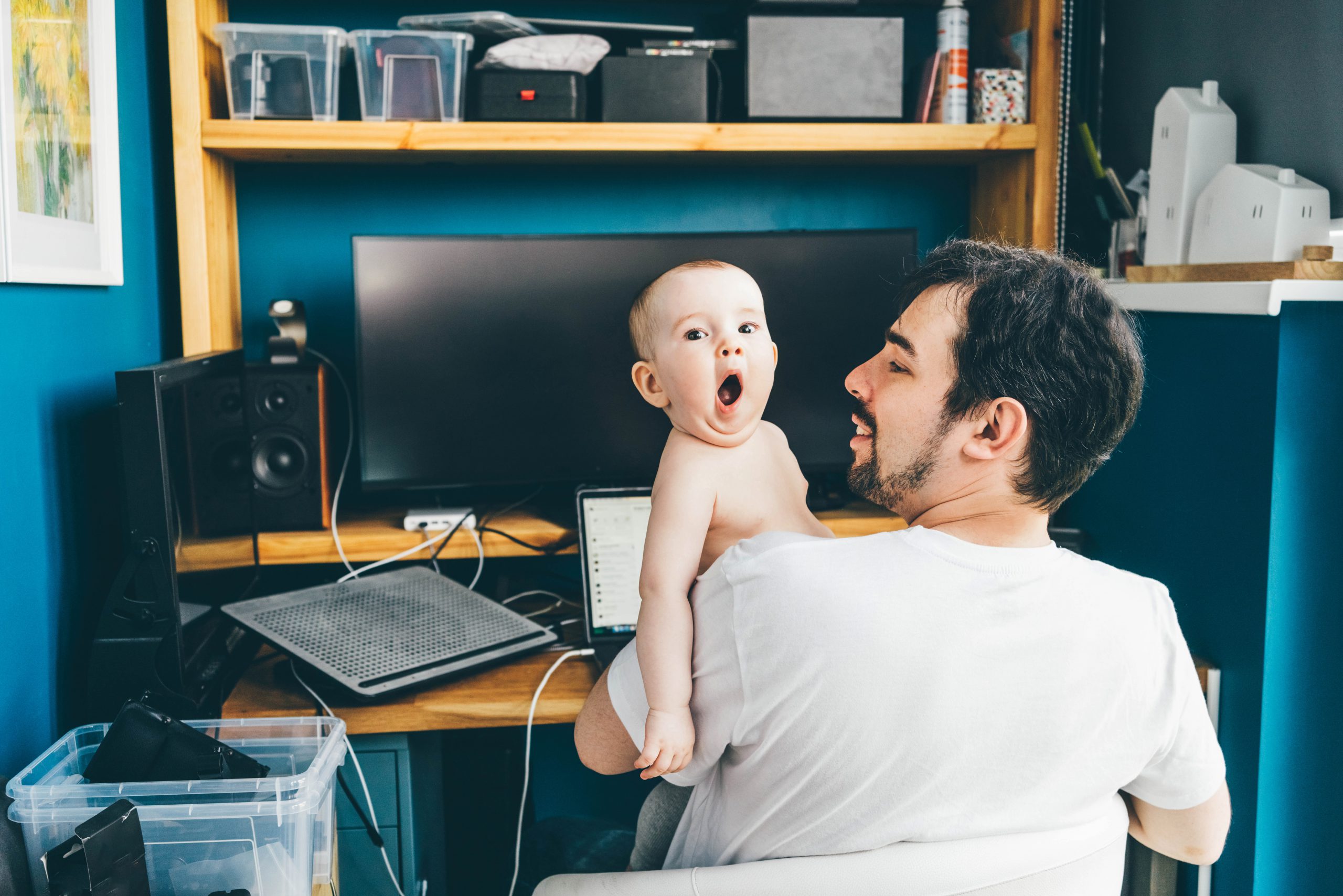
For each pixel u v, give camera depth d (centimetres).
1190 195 146
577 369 163
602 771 88
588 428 165
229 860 90
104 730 101
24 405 104
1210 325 135
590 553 150
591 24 158
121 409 108
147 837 88
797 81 162
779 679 67
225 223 163
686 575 86
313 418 154
